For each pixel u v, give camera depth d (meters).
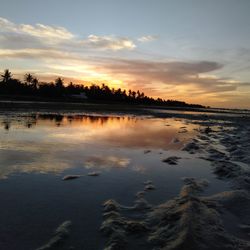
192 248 3.91
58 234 4.31
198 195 6.36
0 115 26.55
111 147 11.91
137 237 4.32
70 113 38.69
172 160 9.80
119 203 5.69
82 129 18.31
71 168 8.17
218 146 13.84
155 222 4.82
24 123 20.08
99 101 118.38
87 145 12.10
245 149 12.48
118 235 4.28
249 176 7.71
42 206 5.38
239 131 22.75
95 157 9.76
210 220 4.75
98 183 6.94
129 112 54.69
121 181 7.18
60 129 17.58
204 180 7.60
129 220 4.87
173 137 16.58
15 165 8.19
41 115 30.33
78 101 102.00
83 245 4.05
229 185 7.23
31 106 47.81
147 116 43.78
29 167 8.05
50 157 9.41
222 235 4.33
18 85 110.81
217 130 23.47
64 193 6.13
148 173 8.09
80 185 6.72
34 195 5.93
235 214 5.33
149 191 6.50
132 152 11.03
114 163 9.05
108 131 18.09
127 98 150.12
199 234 4.23
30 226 4.57
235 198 5.93
